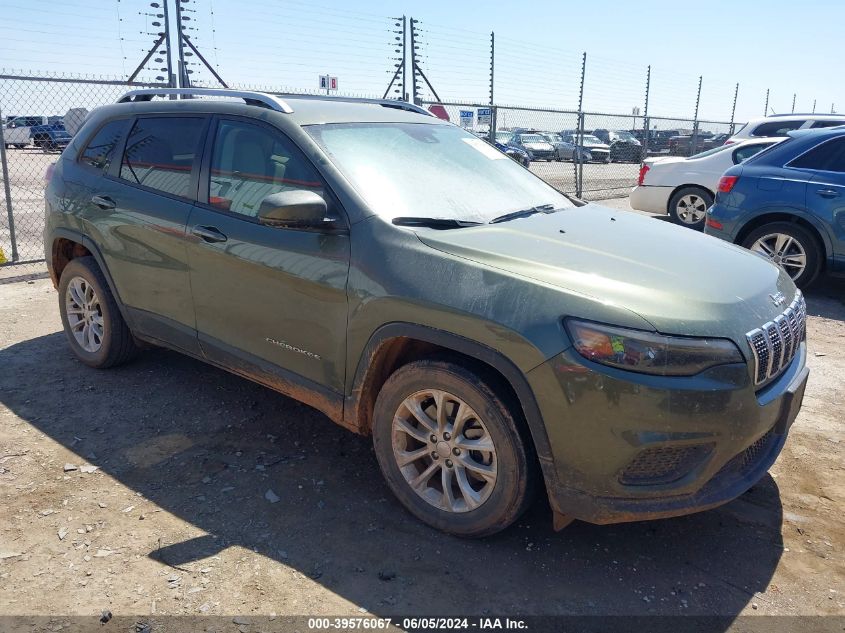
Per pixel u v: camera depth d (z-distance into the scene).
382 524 3.07
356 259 3.03
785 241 6.98
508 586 2.70
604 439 2.51
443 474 2.94
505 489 2.75
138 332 4.24
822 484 3.51
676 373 2.49
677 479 2.61
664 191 11.23
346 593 2.62
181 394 4.33
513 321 2.61
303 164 3.33
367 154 3.47
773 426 2.85
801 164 6.89
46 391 4.30
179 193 3.82
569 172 15.57
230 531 2.98
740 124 20.75
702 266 3.01
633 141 16.89
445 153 3.85
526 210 3.63
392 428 3.06
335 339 3.14
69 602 2.52
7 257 8.02
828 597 2.69
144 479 3.37
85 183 4.37
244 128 3.62
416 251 2.92
